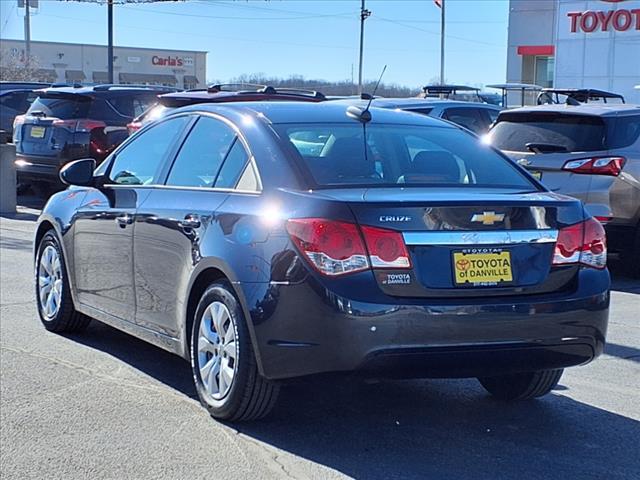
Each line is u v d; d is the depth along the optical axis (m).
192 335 5.34
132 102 14.87
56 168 14.57
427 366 4.56
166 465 4.56
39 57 70.44
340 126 5.58
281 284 4.62
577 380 6.16
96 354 6.58
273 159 5.12
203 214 5.28
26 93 18.56
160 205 5.73
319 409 5.46
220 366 5.10
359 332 4.44
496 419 5.36
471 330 4.57
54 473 4.45
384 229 4.53
